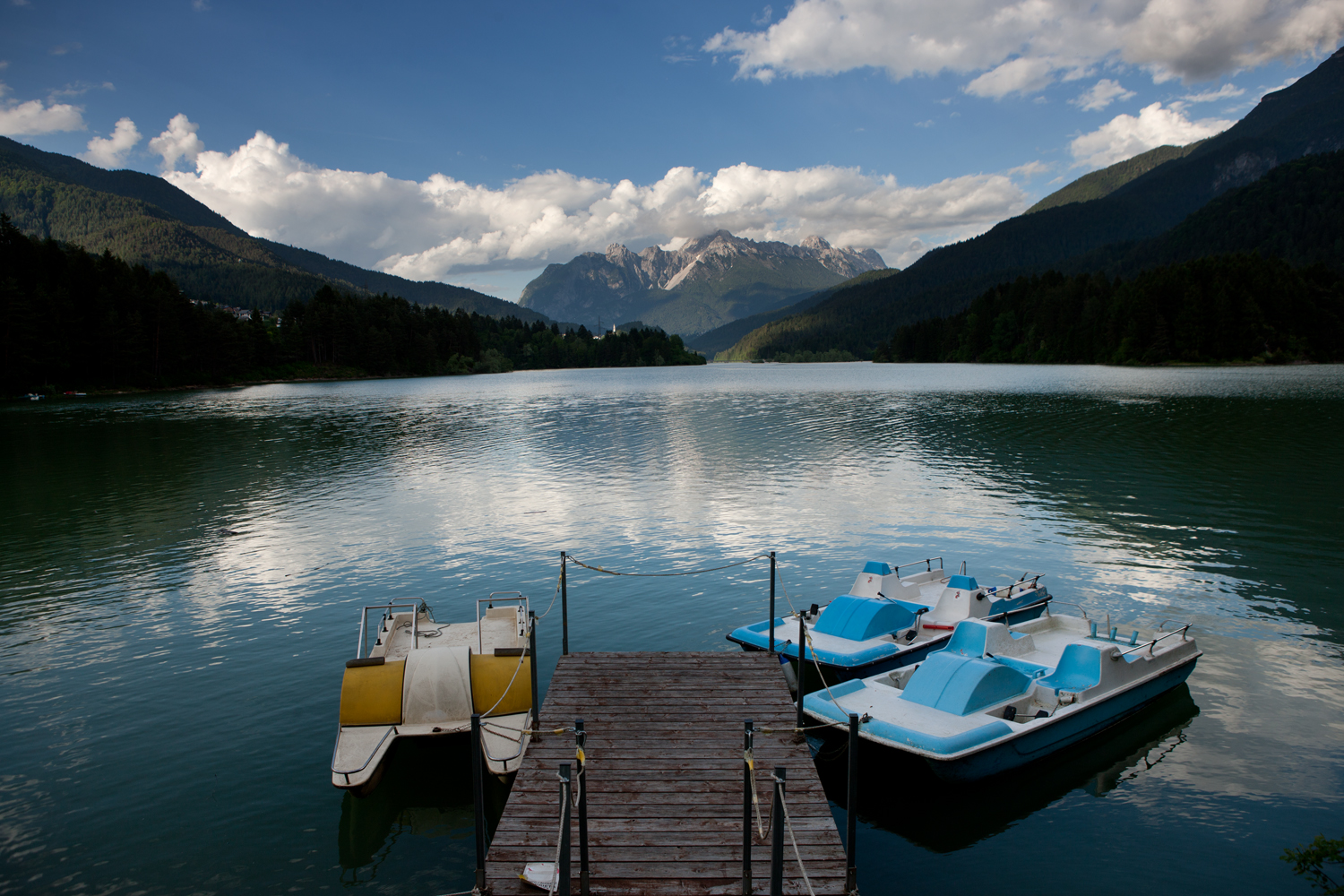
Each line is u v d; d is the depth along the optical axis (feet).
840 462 154.92
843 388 420.77
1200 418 215.51
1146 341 596.70
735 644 63.36
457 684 46.78
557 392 439.22
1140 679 50.16
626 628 67.10
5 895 34.22
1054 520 103.55
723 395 385.91
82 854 37.24
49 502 125.08
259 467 160.66
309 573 84.28
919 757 41.04
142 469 159.22
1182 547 89.71
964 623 54.13
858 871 36.60
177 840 38.34
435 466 159.84
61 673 58.54
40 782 43.47
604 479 139.95
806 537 96.84
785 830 34.09
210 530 104.42
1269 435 176.55
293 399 399.44
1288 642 61.87
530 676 48.52
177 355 513.04
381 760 42.29
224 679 57.16
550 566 85.76
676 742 42.22
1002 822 40.24
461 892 34.63
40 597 77.36
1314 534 93.66
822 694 47.09
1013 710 45.93
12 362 409.69
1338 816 39.63
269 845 38.04
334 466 161.07
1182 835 38.52
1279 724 49.11
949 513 108.78
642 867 31.40
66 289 457.27
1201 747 46.55
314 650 62.80
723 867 31.48
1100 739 47.67
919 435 196.54
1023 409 258.37
